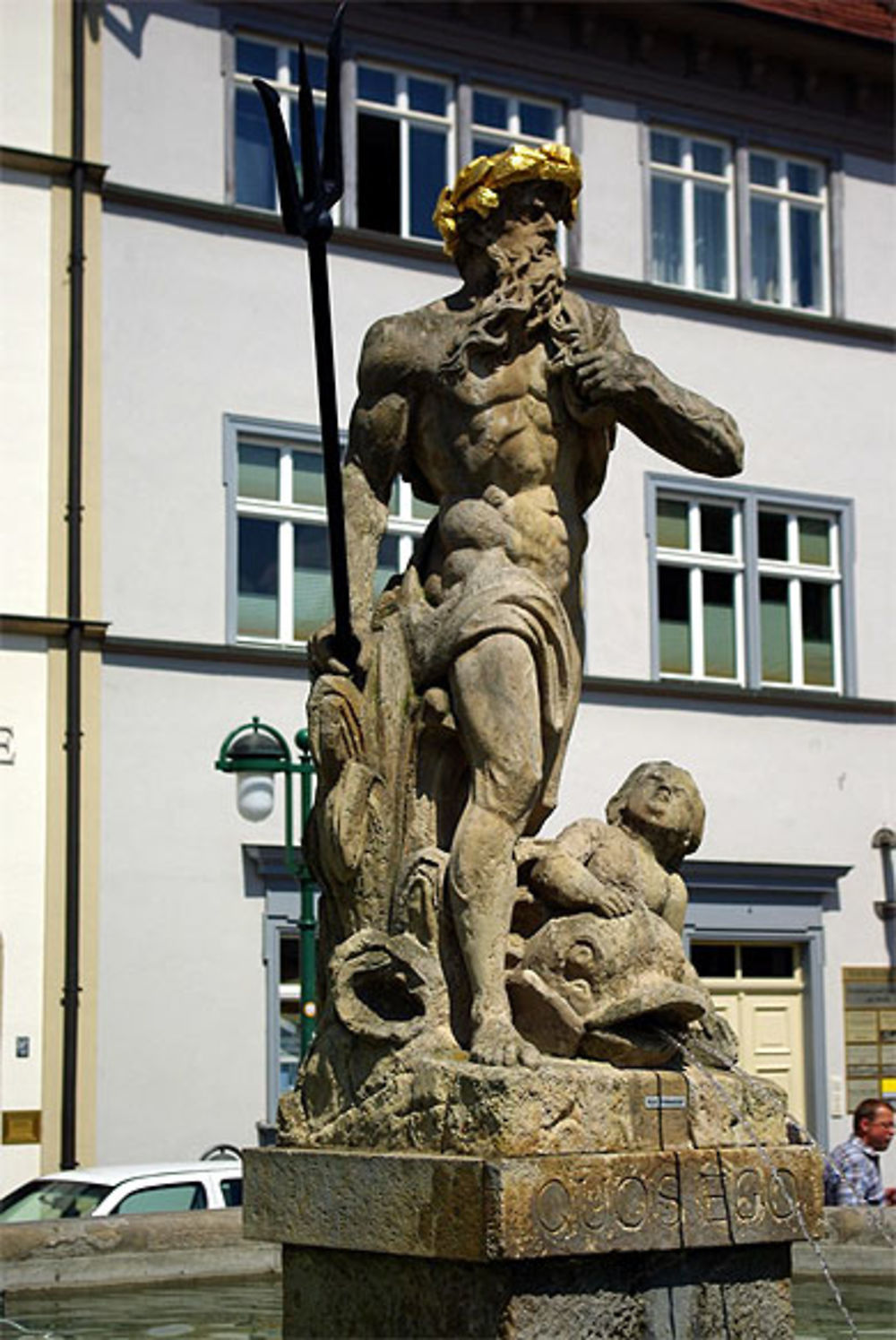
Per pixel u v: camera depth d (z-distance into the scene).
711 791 20.83
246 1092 17.94
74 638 17.64
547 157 5.47
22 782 17.38
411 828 5.28
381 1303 4.83
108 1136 17.31
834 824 21.47
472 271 5.60
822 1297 7.43
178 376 18.45
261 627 18.75
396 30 20.06
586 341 5.46
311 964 13.73
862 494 22.12
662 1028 5.04
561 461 5.46
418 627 5.34
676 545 21.06
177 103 18.73
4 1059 16.98
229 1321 6.69
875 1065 21.41
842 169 22.52
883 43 22.19
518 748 5.08
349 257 19.41
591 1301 4.69
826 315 22.22
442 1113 4.77
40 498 17.77
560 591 5.41
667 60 21.61
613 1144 4.78
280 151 5.45
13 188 17.97
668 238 21.66
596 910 5.07
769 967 21.11
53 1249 7.54
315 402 19.05
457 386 5.42
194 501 18.42
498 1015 4.88
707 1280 4.92
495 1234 4.51
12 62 18.05
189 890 17.89
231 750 13.69
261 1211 5.15
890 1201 9.93
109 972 17.50
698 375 21.31
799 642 21.75
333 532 5.51
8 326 17.83
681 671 21.00
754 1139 5.08
